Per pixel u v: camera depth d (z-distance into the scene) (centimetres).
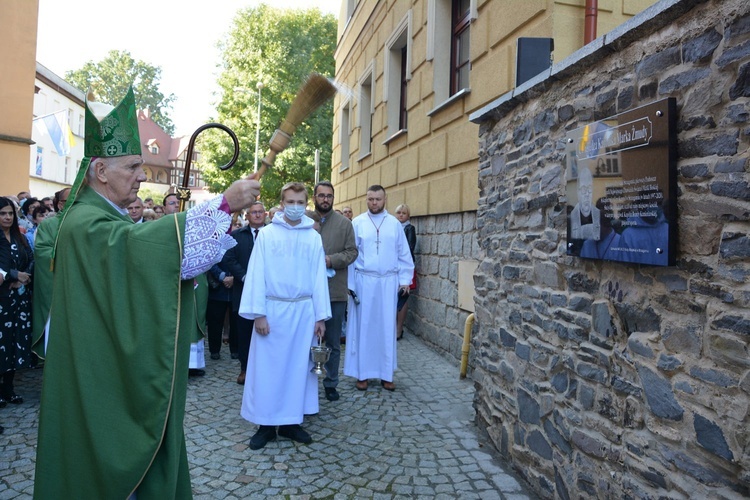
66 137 1966
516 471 359
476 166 621
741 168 191
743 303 192
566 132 306
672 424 225
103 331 188
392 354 546
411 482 344
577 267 298
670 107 219
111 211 205
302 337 410
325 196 521
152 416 183
